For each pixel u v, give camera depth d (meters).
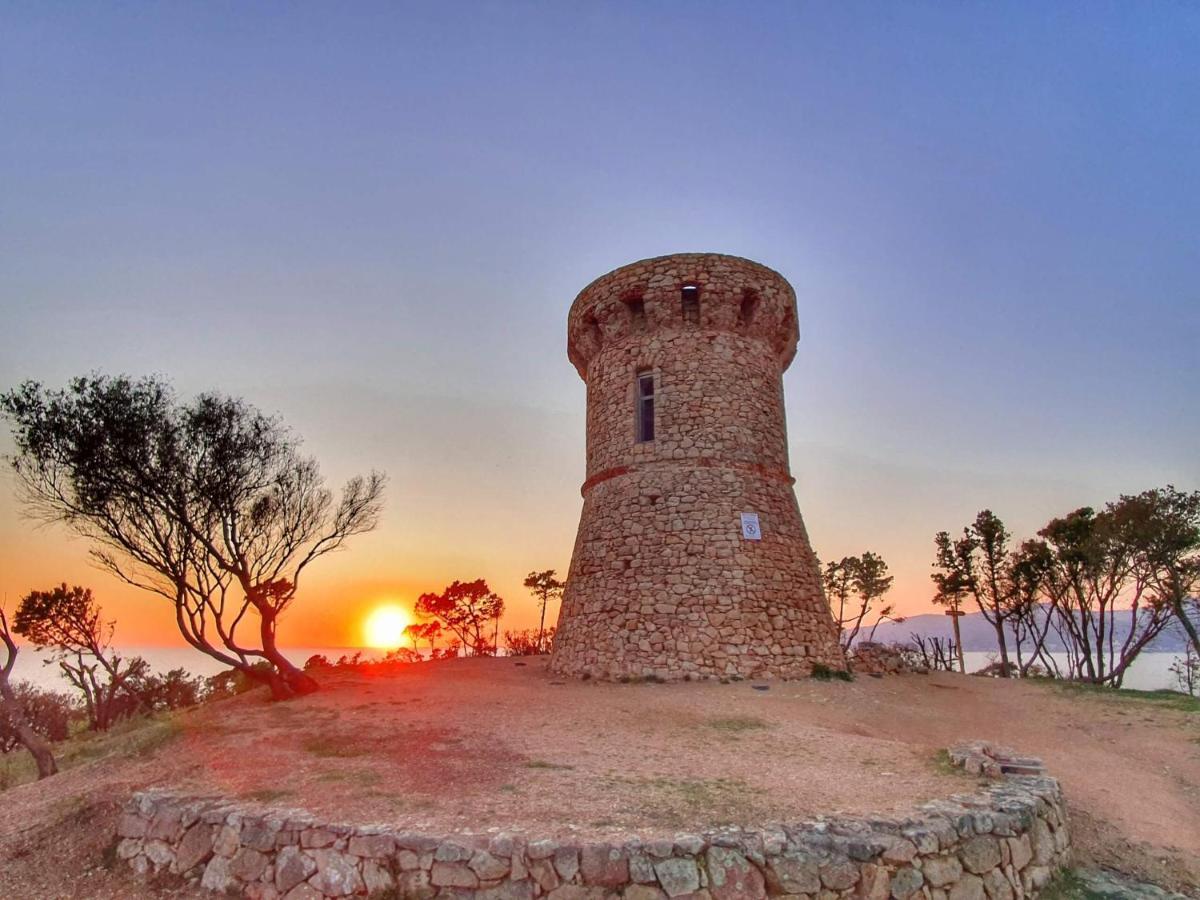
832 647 19.03
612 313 21.36
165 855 7.86
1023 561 32.03
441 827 7.14
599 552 19.55
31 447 15.70
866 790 8.61
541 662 23.03
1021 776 9.34
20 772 16.08
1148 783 11.13
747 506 19.02
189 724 13.16
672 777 9.16
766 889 6.58
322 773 9.43
